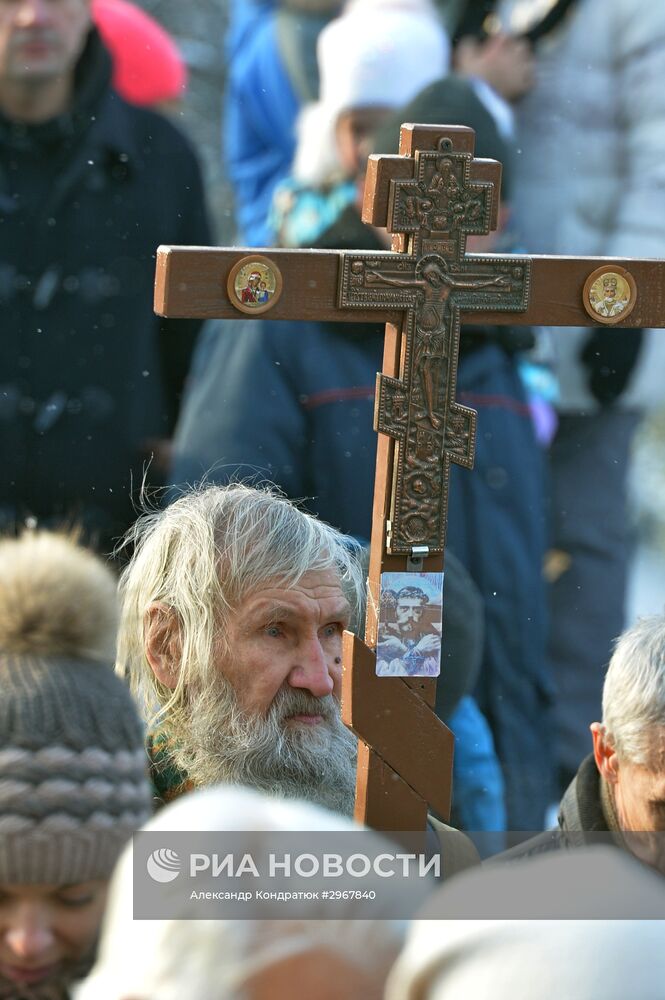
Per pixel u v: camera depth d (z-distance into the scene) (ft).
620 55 49.08
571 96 49.24
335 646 23.43
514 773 38.24
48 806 15.53
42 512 38.73
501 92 48.85
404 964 12.32
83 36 38.93
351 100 41.60
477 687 38.55
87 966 16.17
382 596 21.38
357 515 37.42
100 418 39.11
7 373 38.63
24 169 38.68
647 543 62.49
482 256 21.36
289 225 41.86
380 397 21.12
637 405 49.01
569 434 48.37
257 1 50.57
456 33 48.73
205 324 39.78
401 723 21.42
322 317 20.84
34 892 15.83
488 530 38.65
